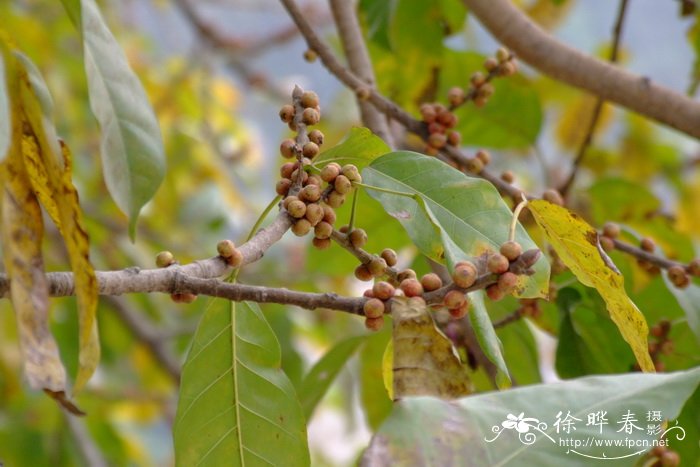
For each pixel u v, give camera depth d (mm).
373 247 2945
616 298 2623
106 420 4453
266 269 4320
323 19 5277
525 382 2900
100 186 4887
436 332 2531
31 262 2500
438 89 3146
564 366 2816
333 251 3027
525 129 3105
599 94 3021
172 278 2547
